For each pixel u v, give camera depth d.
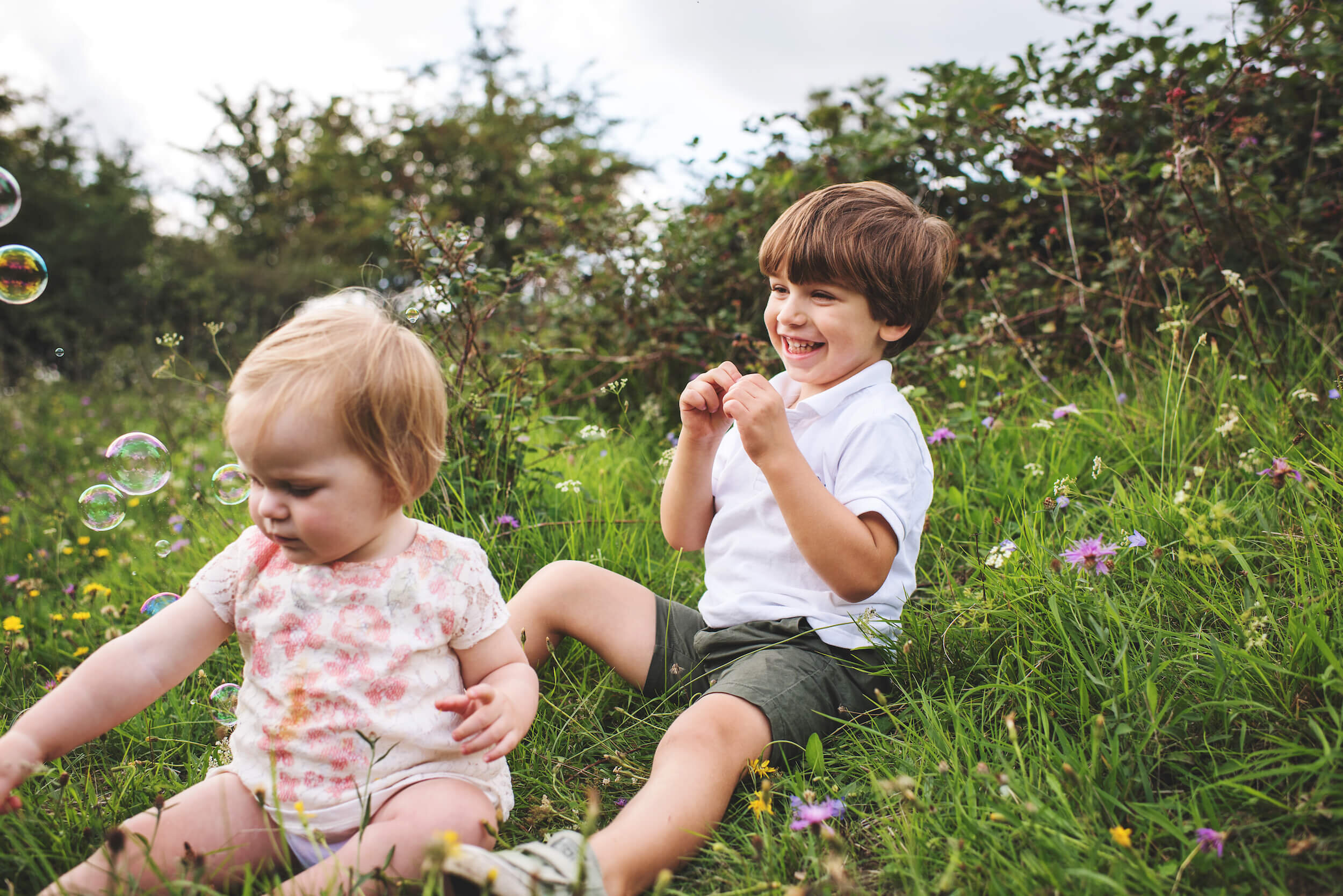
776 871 1.16
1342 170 2.94
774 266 1.67
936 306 1.75
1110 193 2.96
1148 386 2.61
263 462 1.10
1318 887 1.04
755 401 1.44
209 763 1.54
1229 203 2.63
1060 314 3.09
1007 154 3.20
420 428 1.19
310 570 1.19
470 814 1.14
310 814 1.12
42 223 14.34
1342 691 1.20
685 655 1.66
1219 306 2.74
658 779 1.26
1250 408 2.23
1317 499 1.70
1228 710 1.29
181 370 8.02
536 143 16.72
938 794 1.27
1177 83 2.89
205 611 1.22
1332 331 2.51
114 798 1.39
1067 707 1.40
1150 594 1.61
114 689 1.17
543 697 1.65
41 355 11.38
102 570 2.90
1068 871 1.00
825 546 1.43
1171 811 1.18
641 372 3.65
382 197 18.19
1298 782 1.15
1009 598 1.61
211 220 19.62
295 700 1.16
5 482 4.25
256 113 20.27
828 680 1.47
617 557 2.15
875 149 3.44
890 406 1.59
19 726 1.14
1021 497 2.15
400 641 1.18
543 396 3.33
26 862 1.18
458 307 2.48
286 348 1.13
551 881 1.01
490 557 2.09
